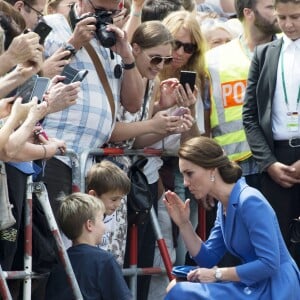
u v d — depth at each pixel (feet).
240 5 72.38
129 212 63.67
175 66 69.67
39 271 57.41
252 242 56.13
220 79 71.00
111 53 63.77
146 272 64.59
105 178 59.11
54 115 61.46
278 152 67.97
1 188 54.08
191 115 67.97
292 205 67.67
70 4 68.23
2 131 51.80
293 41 68.18
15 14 59.31
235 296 56.03
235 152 70.18
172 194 59.77
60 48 60.29
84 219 56.08
